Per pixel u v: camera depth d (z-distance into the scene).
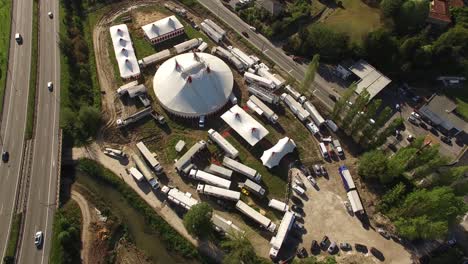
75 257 120.75
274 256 121.44
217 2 198.00
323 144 148.75
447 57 169.75
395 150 150.12
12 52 170.38
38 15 187.12
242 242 115.69
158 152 147.00
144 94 161.00
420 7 176.62
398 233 129.00
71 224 125.69
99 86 165.75
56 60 168.62
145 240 127.81
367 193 138.88
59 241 119.50
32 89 157.50
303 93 163.62
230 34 186.62
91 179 140.75
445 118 153.00
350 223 131.75
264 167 143.25
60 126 147.00
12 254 117.38
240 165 138.88
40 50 172.25
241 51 179.38
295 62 177.25
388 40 167.50
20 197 128.38
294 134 153.12
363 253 125.56
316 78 171.38
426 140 152.38
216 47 176.88
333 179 141.88
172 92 154.88
